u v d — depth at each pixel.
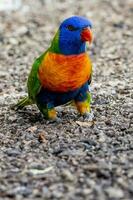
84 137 8.74
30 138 8.93
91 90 11.61
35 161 7.93
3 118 10.04
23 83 12.73
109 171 7.28
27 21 19.19
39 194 6.82
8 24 18.69
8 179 7.33
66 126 9.33
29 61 14.91
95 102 10.67
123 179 7.05
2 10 20.91
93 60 14.81
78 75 8.94
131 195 6.64
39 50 16.05
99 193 6.70
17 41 16.78
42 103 9.42
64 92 9.11
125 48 15.97
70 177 7.17
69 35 8.70
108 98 10.93
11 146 8.68
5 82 12.87
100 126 9.23
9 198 6.82
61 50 8.79
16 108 10.45
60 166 7.64
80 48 8.80
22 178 7.32
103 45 16.34
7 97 11.48
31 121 9.81
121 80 12.52
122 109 10.14
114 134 8.79
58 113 10.08
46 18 19.80
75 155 7.99
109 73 13.30
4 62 14.88
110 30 18.06
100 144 8.38
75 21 8.73
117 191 6.71
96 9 21.08
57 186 6.99
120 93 11.32
